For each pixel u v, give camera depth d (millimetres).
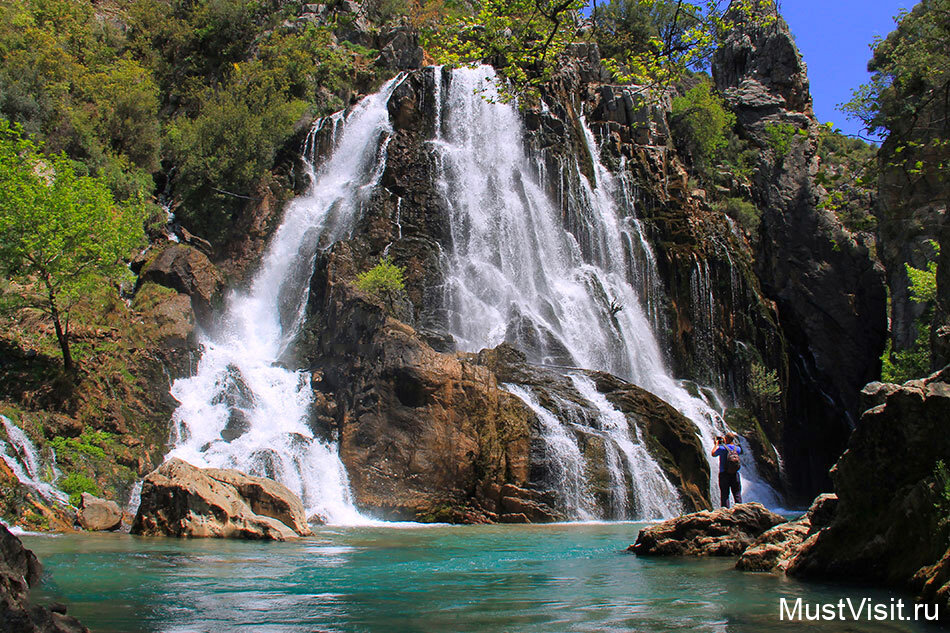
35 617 5582
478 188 39250
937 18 22750
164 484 16125
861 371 43594
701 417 33125
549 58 16188
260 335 33594
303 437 23656
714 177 47062
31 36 37250
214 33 49438
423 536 16812
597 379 27312
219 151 37875
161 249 31297
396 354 23859
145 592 8875
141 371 24297
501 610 7828
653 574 10508
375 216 36219
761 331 41500
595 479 23875
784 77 51875
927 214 35781
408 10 54156
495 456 23078
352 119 42125
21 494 17828
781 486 33094
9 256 21312
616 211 42156
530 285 37531
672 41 15375
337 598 8539
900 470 9148
